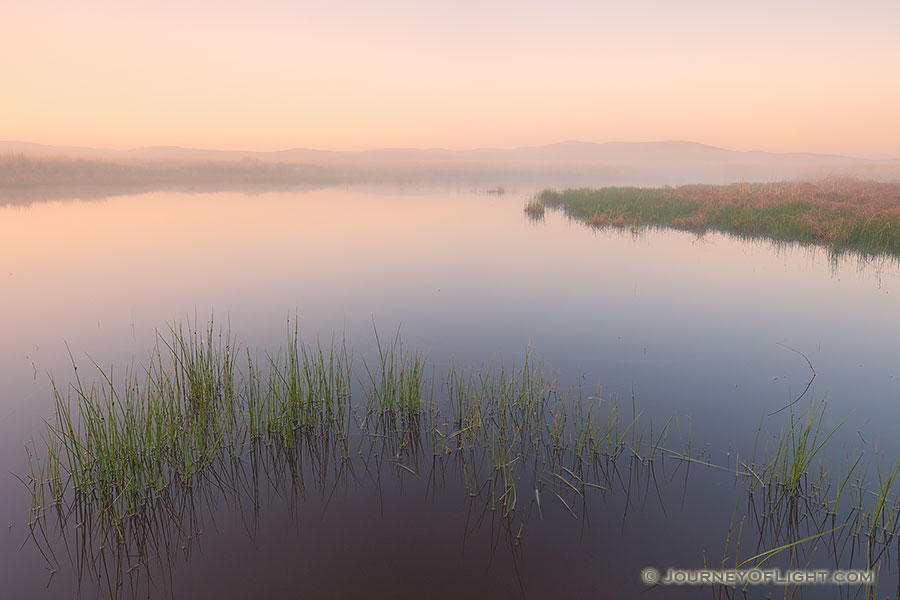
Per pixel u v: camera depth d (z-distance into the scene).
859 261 11.88
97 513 3.99
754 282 10.26
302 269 11.53
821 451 4.66
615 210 20.39
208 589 3.24
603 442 4.91
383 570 3.40
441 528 3.83
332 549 3.60
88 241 14.52
